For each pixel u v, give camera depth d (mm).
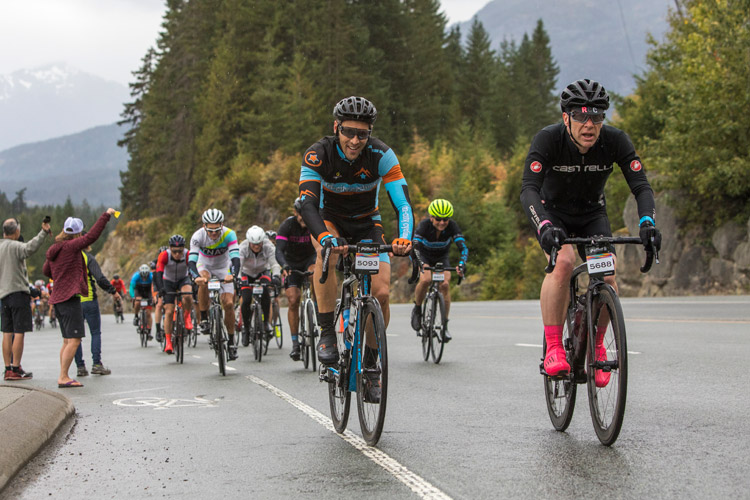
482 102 87312
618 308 4242
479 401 6359
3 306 9570
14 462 4289
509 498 3471
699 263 25562
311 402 6738
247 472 4172
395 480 3877
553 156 4781
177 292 12242
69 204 162875
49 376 10031
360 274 4977
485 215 45219
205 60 76062
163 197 77875
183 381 8820
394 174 5262
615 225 37125
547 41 109312
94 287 10125
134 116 92875
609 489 3553
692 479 3676
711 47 26047
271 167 62312
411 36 77438
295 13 70750
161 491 3830
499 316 18688
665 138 26359
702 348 9414
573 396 4805
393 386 7512
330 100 67062
